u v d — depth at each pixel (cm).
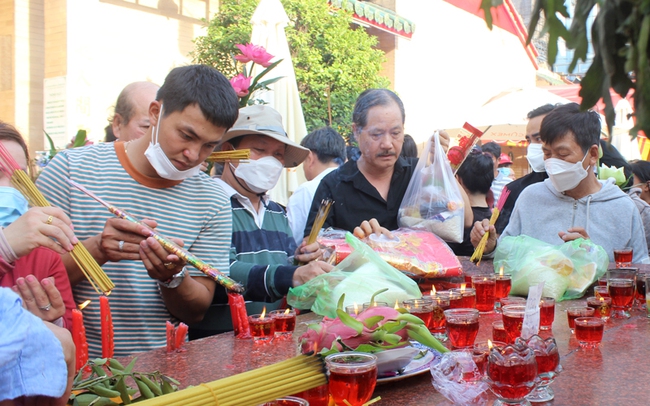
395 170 352
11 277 186
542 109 453
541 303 223
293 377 133
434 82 1495
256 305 293
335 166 458
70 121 864
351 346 157
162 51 1045
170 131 227
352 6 1130
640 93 80
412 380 168
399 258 273
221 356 193
